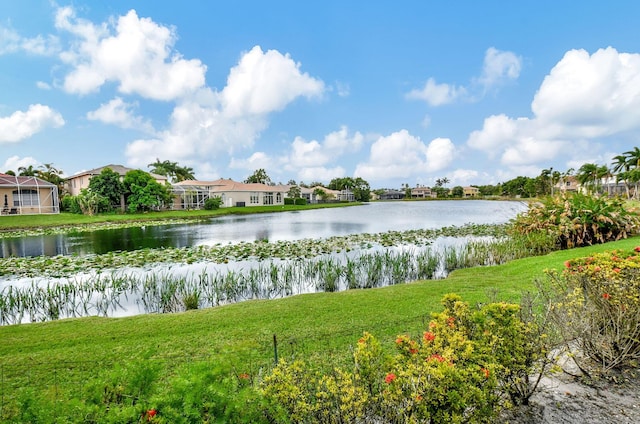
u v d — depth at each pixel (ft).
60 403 4.94
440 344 6.75
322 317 14.80
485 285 19.10
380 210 132.26
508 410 7.45
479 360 6.52
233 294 22.02
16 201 95.35
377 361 6.52
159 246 43.06
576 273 9.45
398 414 5.57
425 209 135.64
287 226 69.31
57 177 138.10
